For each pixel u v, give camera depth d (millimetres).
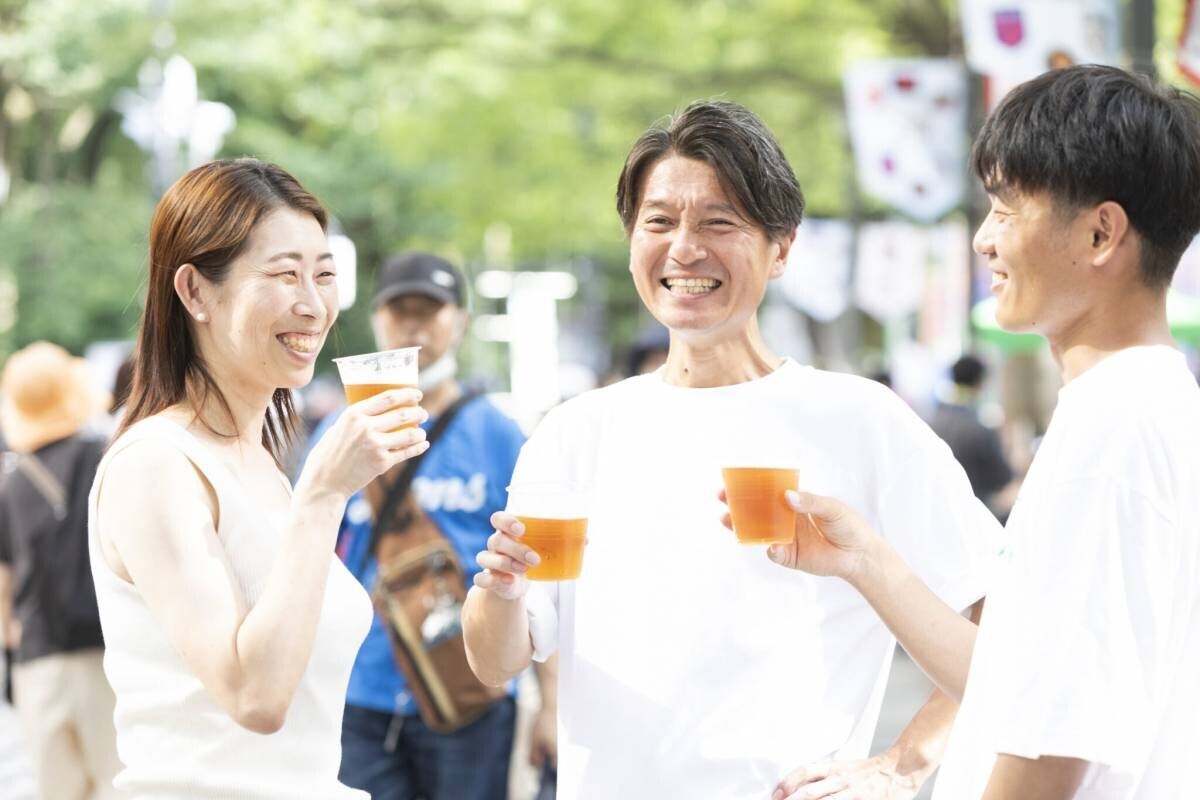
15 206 41281
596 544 5863
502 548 5371
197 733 5152
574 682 5801
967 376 19453
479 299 90625
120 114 43406
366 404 5164
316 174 40594
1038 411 29969
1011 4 14672
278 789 5199
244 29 34875
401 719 8750
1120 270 4379
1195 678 4281
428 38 32844
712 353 5926
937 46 30750
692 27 31547
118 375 7324
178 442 5270
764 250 5785
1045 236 4398
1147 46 14375
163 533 5105
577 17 31641
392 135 36406
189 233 5426
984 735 4348
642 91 32562
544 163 37375
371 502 9016
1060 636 4105
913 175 22797
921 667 5250
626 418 5980
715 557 5695
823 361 51750
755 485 5074
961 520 5746
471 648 5879
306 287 5484
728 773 5547
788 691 5605
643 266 5836
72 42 35500
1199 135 4375
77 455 11023
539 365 67812
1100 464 4145
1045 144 4359
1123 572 4086
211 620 5004
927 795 12969
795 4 30812
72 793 11000
